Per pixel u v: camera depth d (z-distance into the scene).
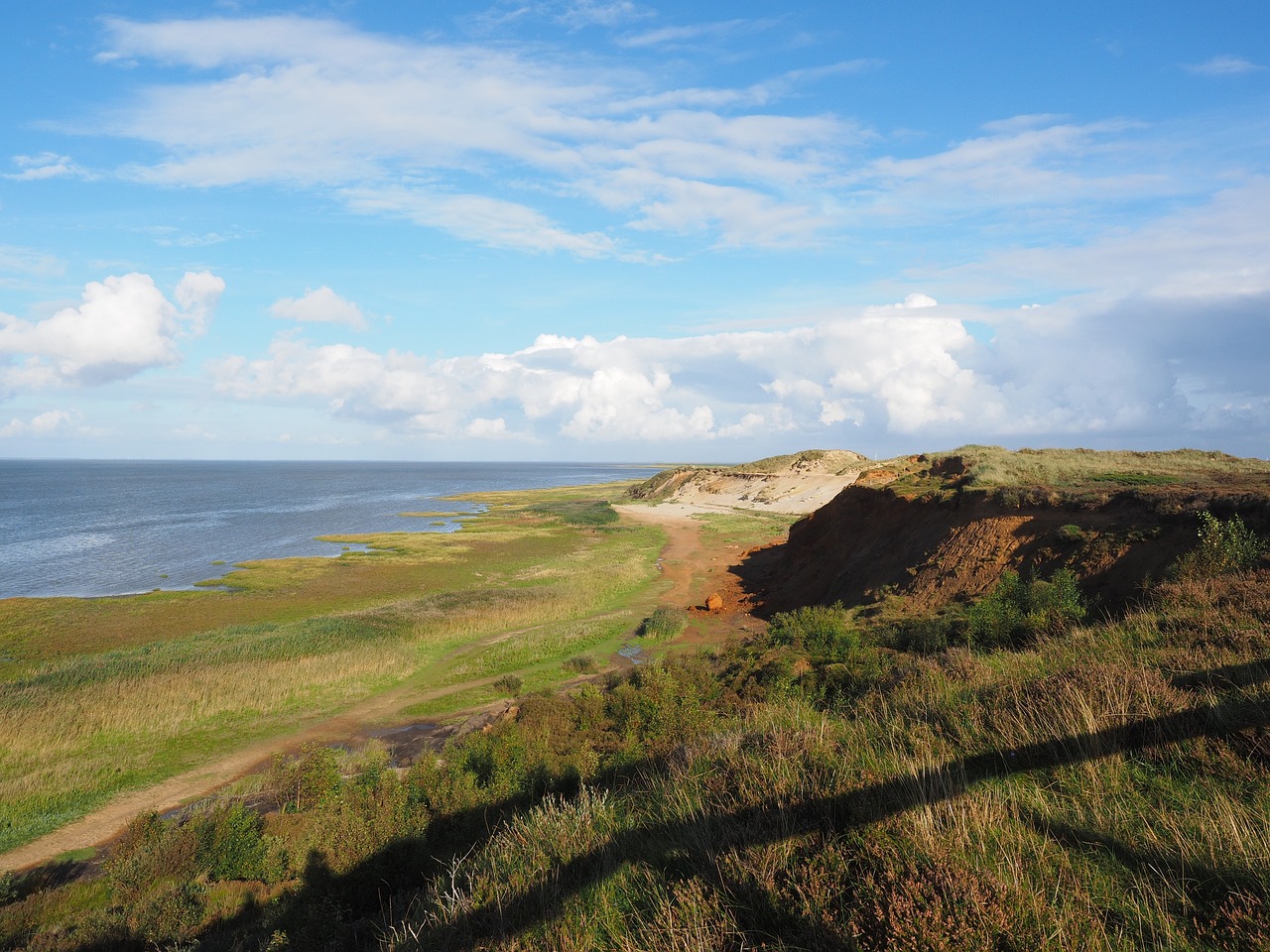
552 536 67.56
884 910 3.08
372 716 21.03
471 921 3.86
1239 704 4.82
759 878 3.50
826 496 82.44
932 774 4.26
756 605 35.50
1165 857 3.39
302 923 6.95
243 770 17.53
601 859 4.14
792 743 4.96
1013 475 29.67
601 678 22.92
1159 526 18.61
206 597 40.44
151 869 10.53
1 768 17.27
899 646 16.73
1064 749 4.55
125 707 20.64
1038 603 15.50
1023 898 3.08
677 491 103.75
